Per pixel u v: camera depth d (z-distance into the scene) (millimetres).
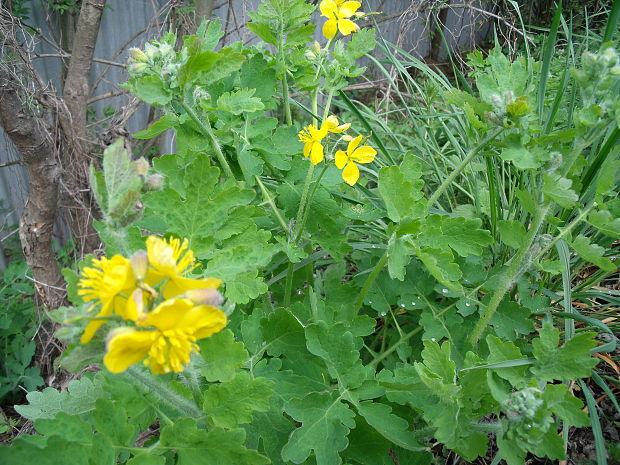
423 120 389
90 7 412
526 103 191
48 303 442
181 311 119
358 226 306
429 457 215
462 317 251
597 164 239
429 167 379
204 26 254
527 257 222
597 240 278
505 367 190
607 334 281
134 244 191
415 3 537
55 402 199
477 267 260
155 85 199
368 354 283
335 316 244
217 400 172
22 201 528
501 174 367
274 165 249
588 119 191
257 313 219
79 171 440
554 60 406
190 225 198
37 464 139
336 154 218
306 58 265
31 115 390
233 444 160
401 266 213
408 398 207
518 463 178
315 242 253
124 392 176
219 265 190
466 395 197
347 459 214
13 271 476
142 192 163
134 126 563
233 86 255
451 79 731
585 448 249
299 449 182
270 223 268
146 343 121
